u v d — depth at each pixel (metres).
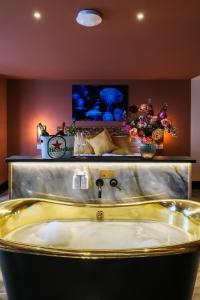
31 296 1.50
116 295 1.43
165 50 3.98
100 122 6.31
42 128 2.82
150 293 1.44
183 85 6.25
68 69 5.21
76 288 1.44
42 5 2.51
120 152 5.65
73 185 2.68
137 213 2.39
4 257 1.52
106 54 4.18
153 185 2.75
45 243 1.97
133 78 6.11
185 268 1.47
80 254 1.38
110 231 2.27
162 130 2.70
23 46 3.78
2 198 5.31
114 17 2.79
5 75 5.77
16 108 6.29
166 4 2.50
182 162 2.70
